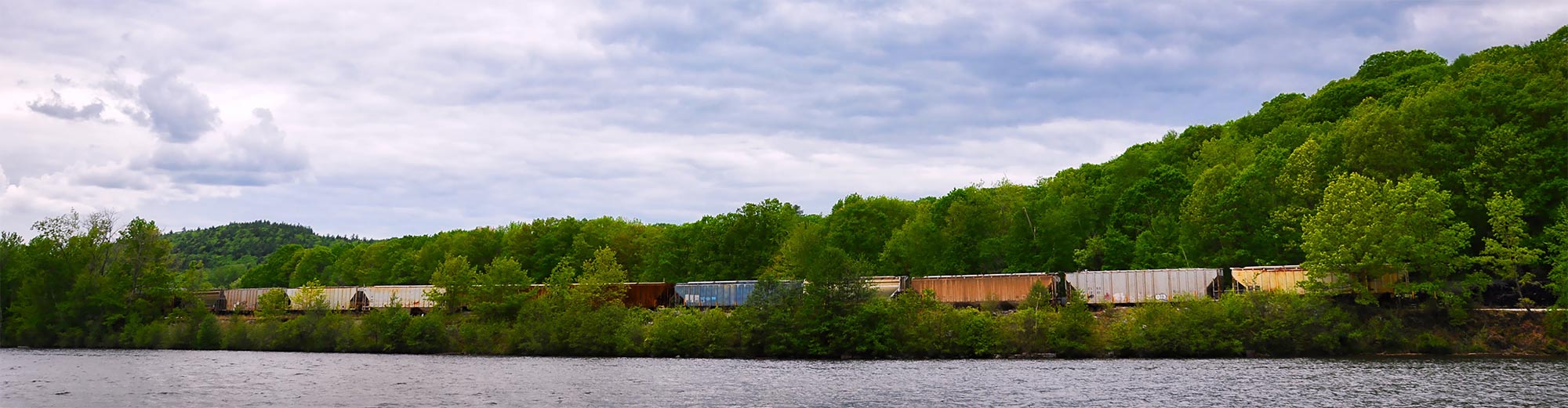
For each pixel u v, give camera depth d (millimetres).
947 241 125062
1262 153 130500
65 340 128375
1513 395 56719
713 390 66438
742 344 98750
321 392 67312
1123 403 57125
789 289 99500
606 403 60375
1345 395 58375
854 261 99562
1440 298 86375
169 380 77125
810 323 96375
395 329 112625
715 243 145125
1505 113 97500
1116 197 131250
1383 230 84875
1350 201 87500
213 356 108062
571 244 173875
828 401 60000
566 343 105250
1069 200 126375
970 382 68625
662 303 126188
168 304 135625
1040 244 120875
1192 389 62219
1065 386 65188
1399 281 88000
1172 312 89375
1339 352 85250
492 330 110125
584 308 108875
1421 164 98062
